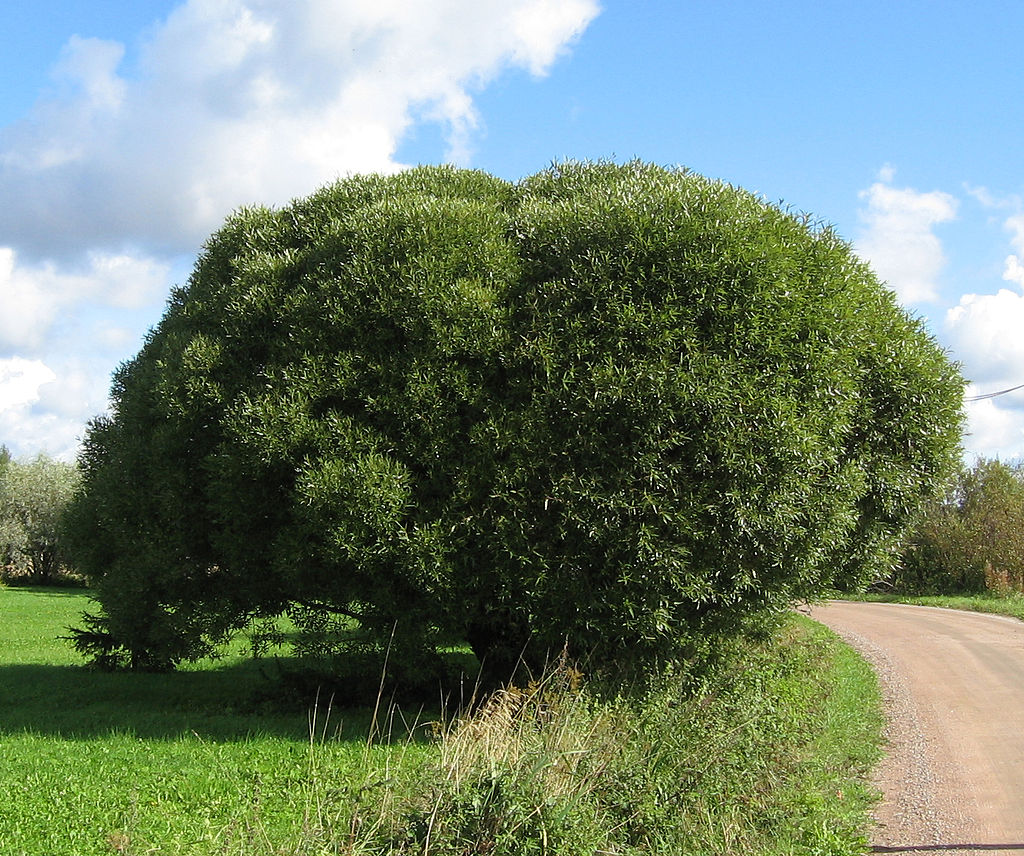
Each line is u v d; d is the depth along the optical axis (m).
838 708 11.21
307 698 11.42
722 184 10.38
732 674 9.13
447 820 5.43
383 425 9.46
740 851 6.10
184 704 11.66
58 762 8.05
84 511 12.94
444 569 8.98
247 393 9.93
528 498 9.02
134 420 11.31
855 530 10.73
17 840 6.06
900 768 8.98
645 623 8.74
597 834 5.64
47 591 42.19
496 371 9.49
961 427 11.69
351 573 9.70
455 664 12.02
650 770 6.31
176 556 10.68
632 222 9.31
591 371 8.91
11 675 14.35
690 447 8.78
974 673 15.21
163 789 7.23
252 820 6.29
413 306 9.44
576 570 8.87
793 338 9.29
